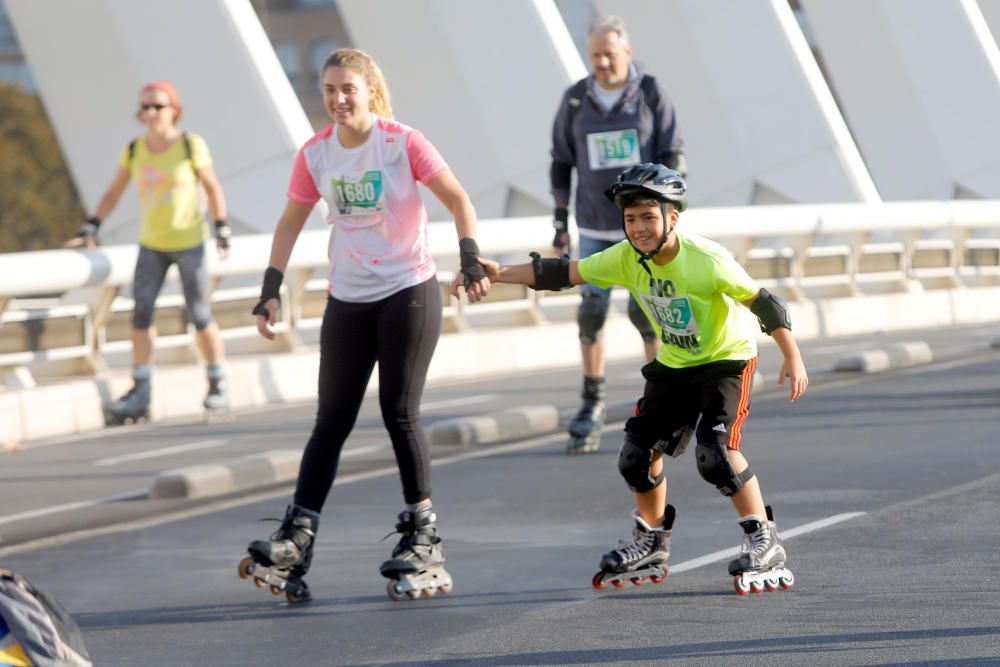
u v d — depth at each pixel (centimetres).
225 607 1759
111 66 4912
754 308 1684
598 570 1866
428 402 3669
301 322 4150
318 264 4069
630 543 1772
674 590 1738
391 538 2122
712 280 1675
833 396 3462
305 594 1769
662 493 1766
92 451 3097
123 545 2148
